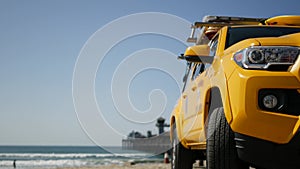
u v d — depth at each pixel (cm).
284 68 401
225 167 423
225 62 445
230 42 525
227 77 424
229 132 421
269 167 400
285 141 386
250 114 391
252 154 400
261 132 391
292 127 385
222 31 550
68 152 10069
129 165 1533
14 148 13900
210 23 659
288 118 386
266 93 394
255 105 391
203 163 1049
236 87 405
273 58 404
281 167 396
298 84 391
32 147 13912
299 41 419
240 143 407
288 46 411
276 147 390
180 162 690
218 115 435
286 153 388
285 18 595
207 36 659
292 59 402
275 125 388
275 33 546
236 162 420
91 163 3120
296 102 392
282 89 393
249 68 407
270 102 392
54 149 12419
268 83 393
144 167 1355
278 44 415
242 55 420
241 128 398
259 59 407
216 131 429
